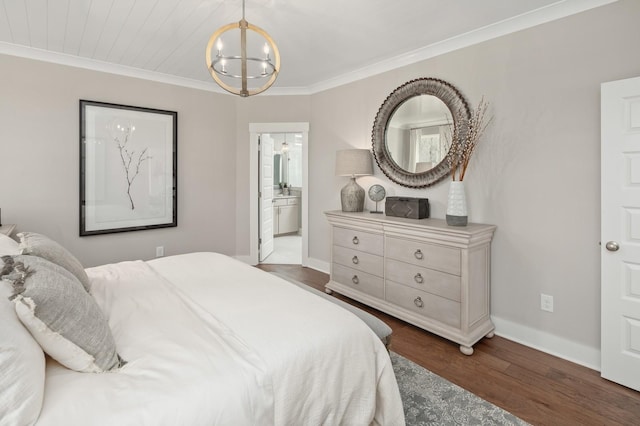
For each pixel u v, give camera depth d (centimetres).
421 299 276
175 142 406
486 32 270
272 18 257
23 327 97
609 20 214
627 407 186
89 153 350
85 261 355
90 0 231
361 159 354
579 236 231
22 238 166
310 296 177
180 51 321
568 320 238
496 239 272
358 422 136
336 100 416
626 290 203
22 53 311
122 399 95
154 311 153
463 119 283
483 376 215
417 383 207
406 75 336
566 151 235
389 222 295
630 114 198
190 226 429
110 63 353
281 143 768
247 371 111
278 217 731
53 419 86
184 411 95
